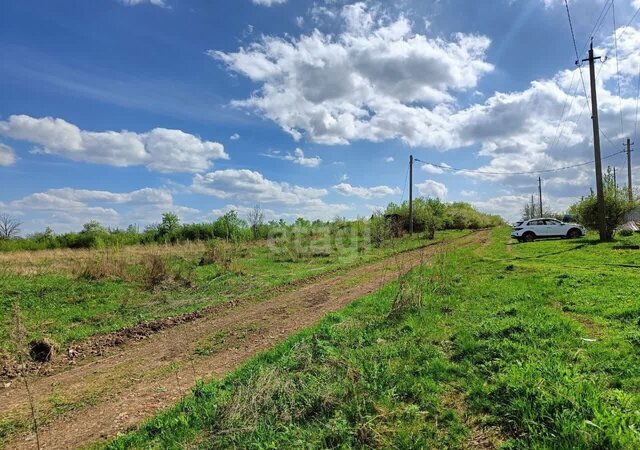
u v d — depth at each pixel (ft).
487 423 13.43
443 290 35.91
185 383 22.44
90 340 31.01
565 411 12.22
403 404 15.20
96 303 41.63
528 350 18.53
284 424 14.82
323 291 45.80
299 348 22.18
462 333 22.36
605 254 56.70
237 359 25.75
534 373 15.26
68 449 16.34
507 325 22.33
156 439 15.64
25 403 20.90
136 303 42.11
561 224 96.53
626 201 78.84
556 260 54.24
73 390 22.38
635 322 22.12
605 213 78.64
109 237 118.93
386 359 19.75
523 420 12.72
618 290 30.40
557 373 15.11
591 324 23.06
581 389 13.42
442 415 14.19
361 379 16.83
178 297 45.11
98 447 16.24
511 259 58.59
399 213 144.05
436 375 17.47
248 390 17.22
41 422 18.79
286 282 52.54
